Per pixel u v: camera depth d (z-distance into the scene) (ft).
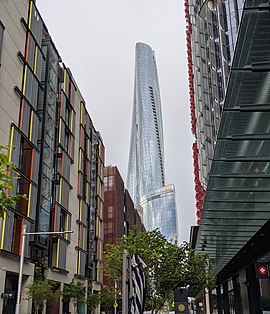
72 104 161.99
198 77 204.85
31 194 110.11
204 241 104.63
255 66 36.96
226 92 40.75
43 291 102.22
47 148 130.11
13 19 105.50
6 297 90.94
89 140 193.98
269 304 99.76
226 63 147.54
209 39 169.99
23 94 109.29
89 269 188.03
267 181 63.98
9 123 100.63
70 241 152.25
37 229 116.88
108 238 297.94
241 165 58.59
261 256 97.19
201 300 248.11
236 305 140.97
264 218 81.25
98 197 209.67
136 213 433.07
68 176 151.33
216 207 77.00
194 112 240.94
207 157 170.40
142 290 25.96
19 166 106.01
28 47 114.52
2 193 29.86
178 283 84.17
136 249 79.97
